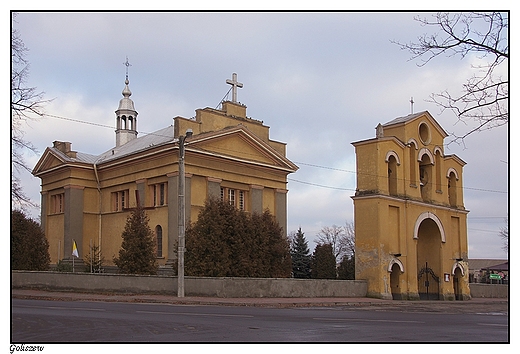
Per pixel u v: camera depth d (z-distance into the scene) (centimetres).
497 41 1059
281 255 4091
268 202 5019
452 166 4597
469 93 1092
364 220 3788
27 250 3972
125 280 3225
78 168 5034
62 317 1708
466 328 1634
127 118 6097
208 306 2506
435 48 1108
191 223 4131
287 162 5128
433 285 4284
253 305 2642
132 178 4728
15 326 1452
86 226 5022
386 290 3681
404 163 4053
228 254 3634
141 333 1342
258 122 5072
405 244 3916
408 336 1366
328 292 3462
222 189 4678
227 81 4941
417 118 4225
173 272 4047
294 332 1406
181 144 3064
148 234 3844
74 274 3362
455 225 4584
